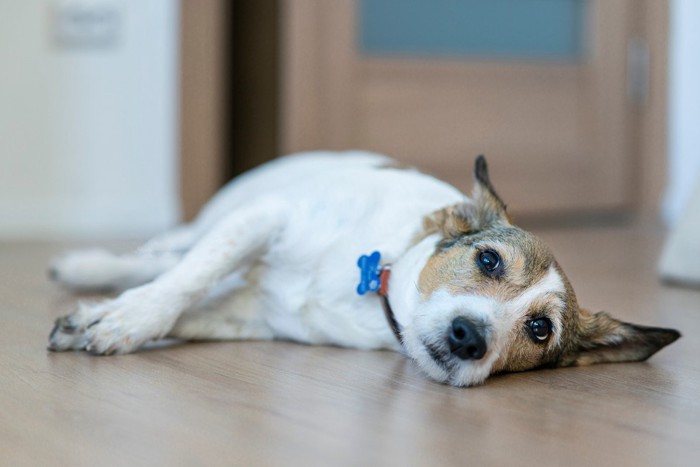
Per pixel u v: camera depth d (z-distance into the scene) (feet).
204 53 6.73
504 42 7.54
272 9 7.00
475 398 3.21
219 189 6.95
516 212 7.74
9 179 6.56
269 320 3.76
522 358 3.46
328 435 2.82
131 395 3.06
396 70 7.09
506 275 3.43
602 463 2.73
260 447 2.72
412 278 3.53
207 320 3.70
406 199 3.78
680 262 5.15
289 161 4.98
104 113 6.71
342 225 3.70
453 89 7.32
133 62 6.72
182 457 2.65
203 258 3.62
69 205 6.67
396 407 3.08
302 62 6.73
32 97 6.55
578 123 8.01
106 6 6.61
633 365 3.66
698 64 8.49
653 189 8.43
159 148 6.84
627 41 8.17
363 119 7.02
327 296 3.65
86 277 4.42
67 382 3.15
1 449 2.67
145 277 4.45
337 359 3.55
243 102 7.32
